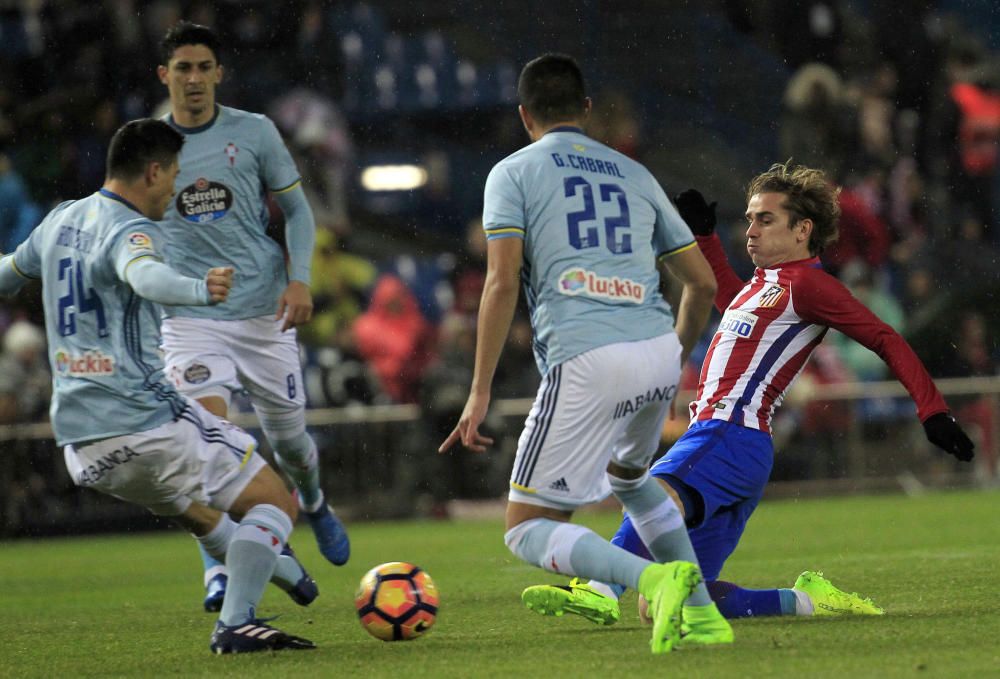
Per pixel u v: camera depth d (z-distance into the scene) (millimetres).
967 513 41000
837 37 77062
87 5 61281
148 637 19938
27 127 58625
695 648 14977
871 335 17172
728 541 18031
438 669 14539
